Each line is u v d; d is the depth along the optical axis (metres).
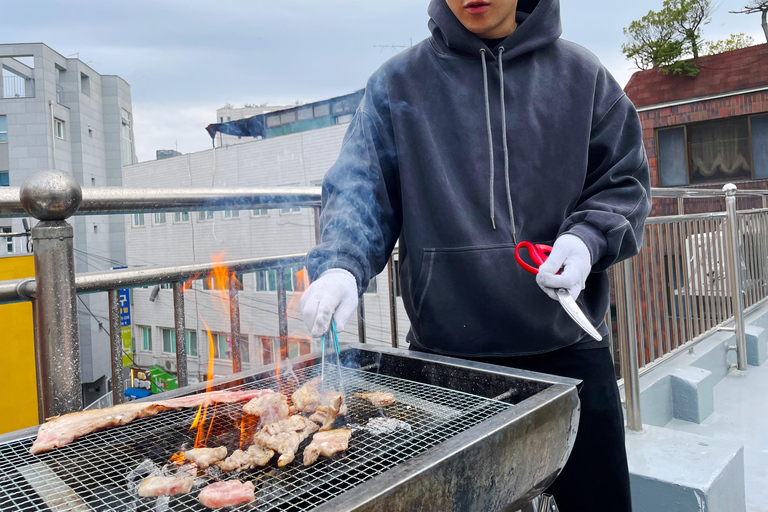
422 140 1.38
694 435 2.10
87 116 32.12
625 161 1.33
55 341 1.07
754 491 2.14
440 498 0.70
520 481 0.87
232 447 0.94
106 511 0.68
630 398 2.20
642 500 1.83
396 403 1.07
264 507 0.69
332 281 1.14
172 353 18.66
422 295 1.40
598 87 1.37
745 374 3.67
